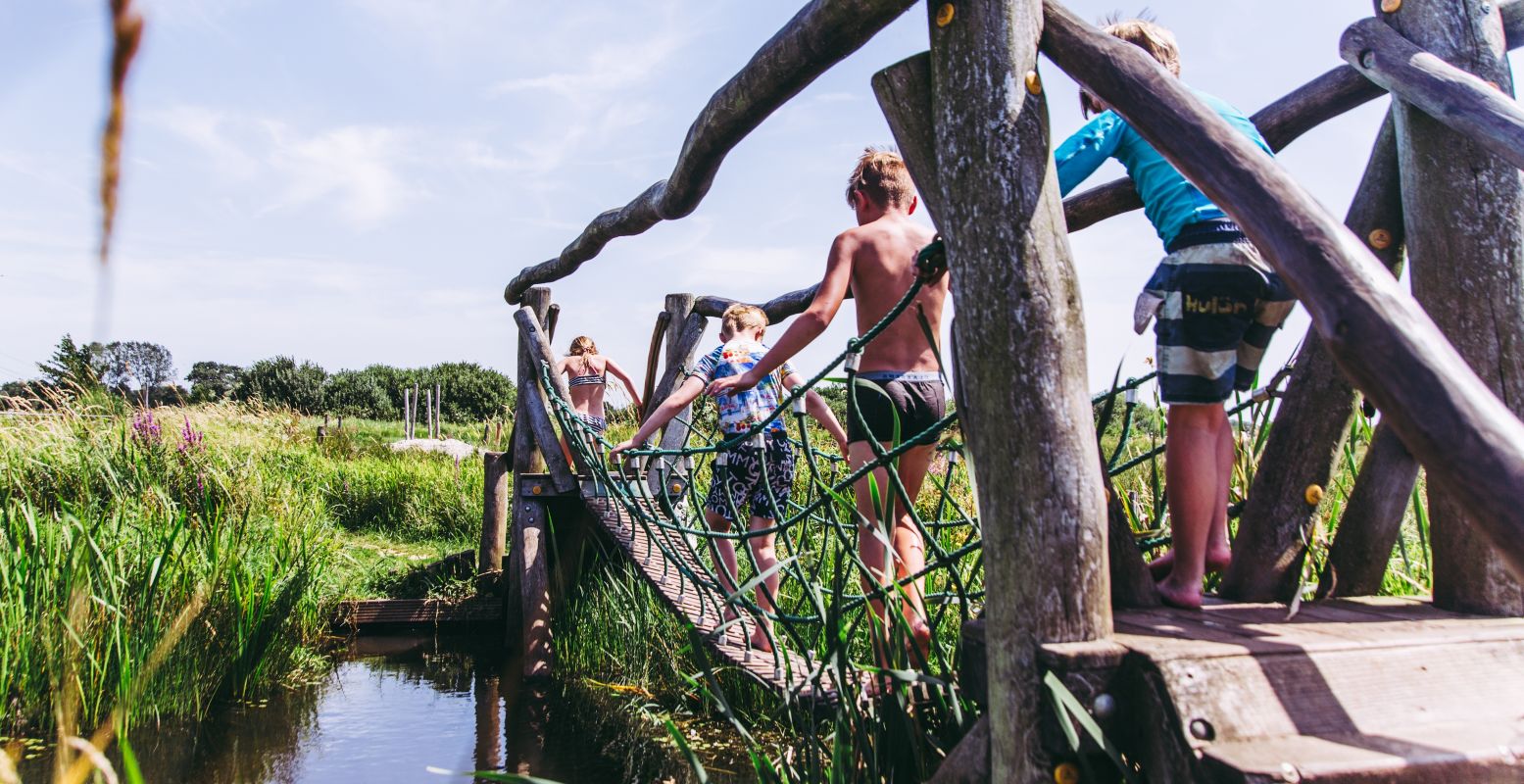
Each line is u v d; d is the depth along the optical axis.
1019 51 1.94
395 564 9.44
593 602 7.08
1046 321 1.85
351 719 5.49
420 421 54.31
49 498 7.64
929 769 2.46
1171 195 2.40
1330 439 2.31
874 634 2.68
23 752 4.42
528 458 7.92
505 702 5.95
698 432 6.92
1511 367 2.22
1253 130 2.61
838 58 2.50
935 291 3.39
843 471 5.34
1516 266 2.25
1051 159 1.95
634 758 4.71
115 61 0.30
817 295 3.36
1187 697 1.58
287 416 13.49
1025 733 1.75
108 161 0.31
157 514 6.79
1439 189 2.29
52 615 4.74
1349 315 1.32
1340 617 2.06
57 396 8.63
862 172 3.62
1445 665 1.73
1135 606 2.20
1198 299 2.27
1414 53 2.32
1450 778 1.43
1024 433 1.82
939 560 2.58
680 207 3.80
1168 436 2.34
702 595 4.79
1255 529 2.35
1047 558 1.78
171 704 5.20
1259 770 1.39
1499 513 1.15
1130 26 2.65
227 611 5.81
